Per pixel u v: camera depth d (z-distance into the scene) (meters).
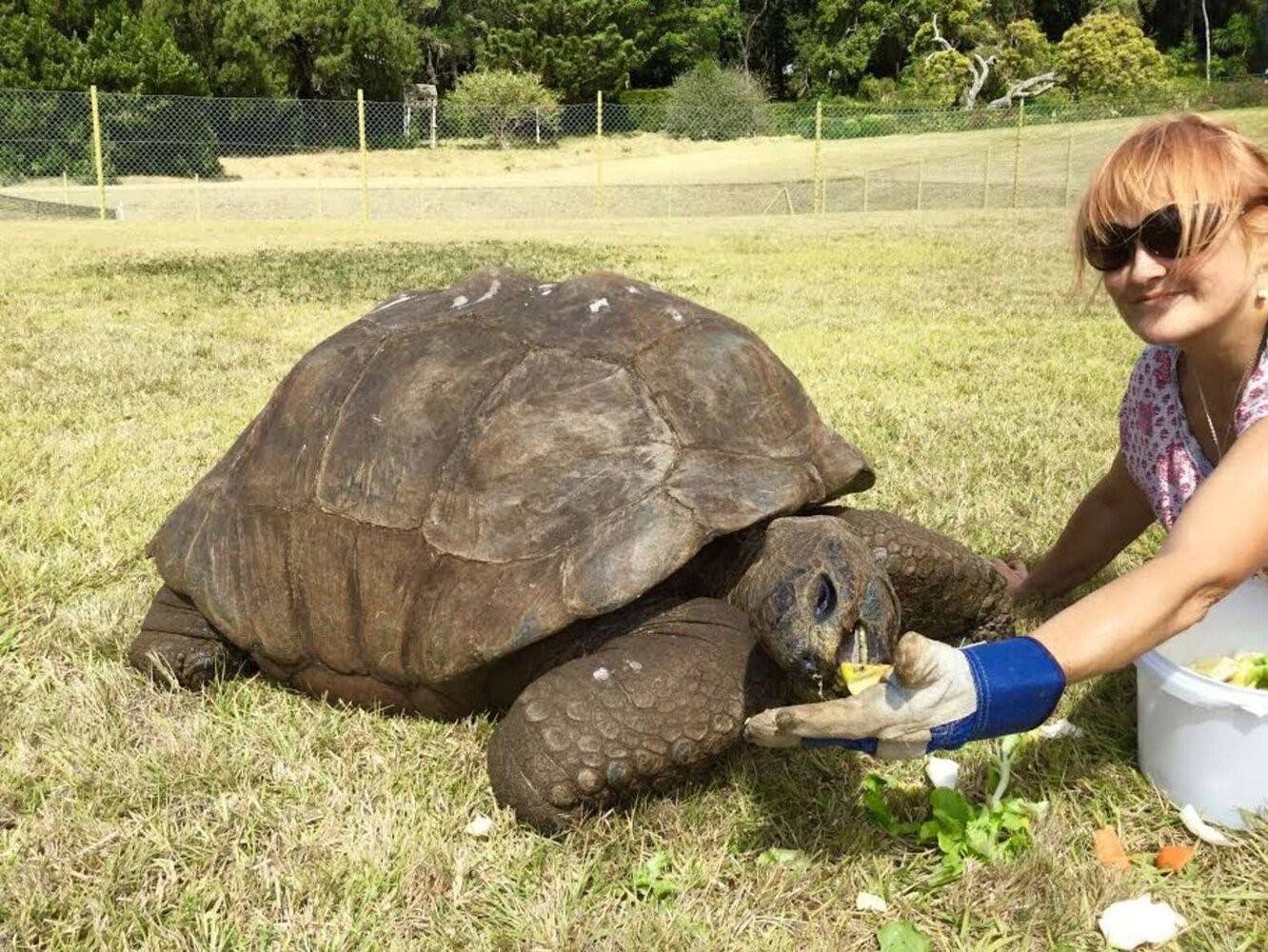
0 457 5.30
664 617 2.76
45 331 9.06
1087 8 58.81
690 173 35.62
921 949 2.21
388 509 2.96
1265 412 2.67
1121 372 7.33
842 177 31.30
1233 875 2.44
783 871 2.47
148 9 37.56
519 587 2.70
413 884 2.45
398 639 2.89
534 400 2.96
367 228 22.19
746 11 64.38
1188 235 2.39
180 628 3.32
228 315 10.15
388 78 44.00
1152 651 2.71
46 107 32.88
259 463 3.33
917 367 7.56
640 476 2.80
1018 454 5.46
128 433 5.88
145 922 2.34
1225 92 40.25
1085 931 2.30
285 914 2.37
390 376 3.18
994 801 2.63
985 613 3.44
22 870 2.46
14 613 3.71
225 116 39.28
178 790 2.78
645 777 2.54
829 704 2.03
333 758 2.89
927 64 51.53
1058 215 22.30
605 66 50.16
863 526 3.21
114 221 23.97
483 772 2.82
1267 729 2.45
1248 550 2.16
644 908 2.35
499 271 3.54
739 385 3.07
